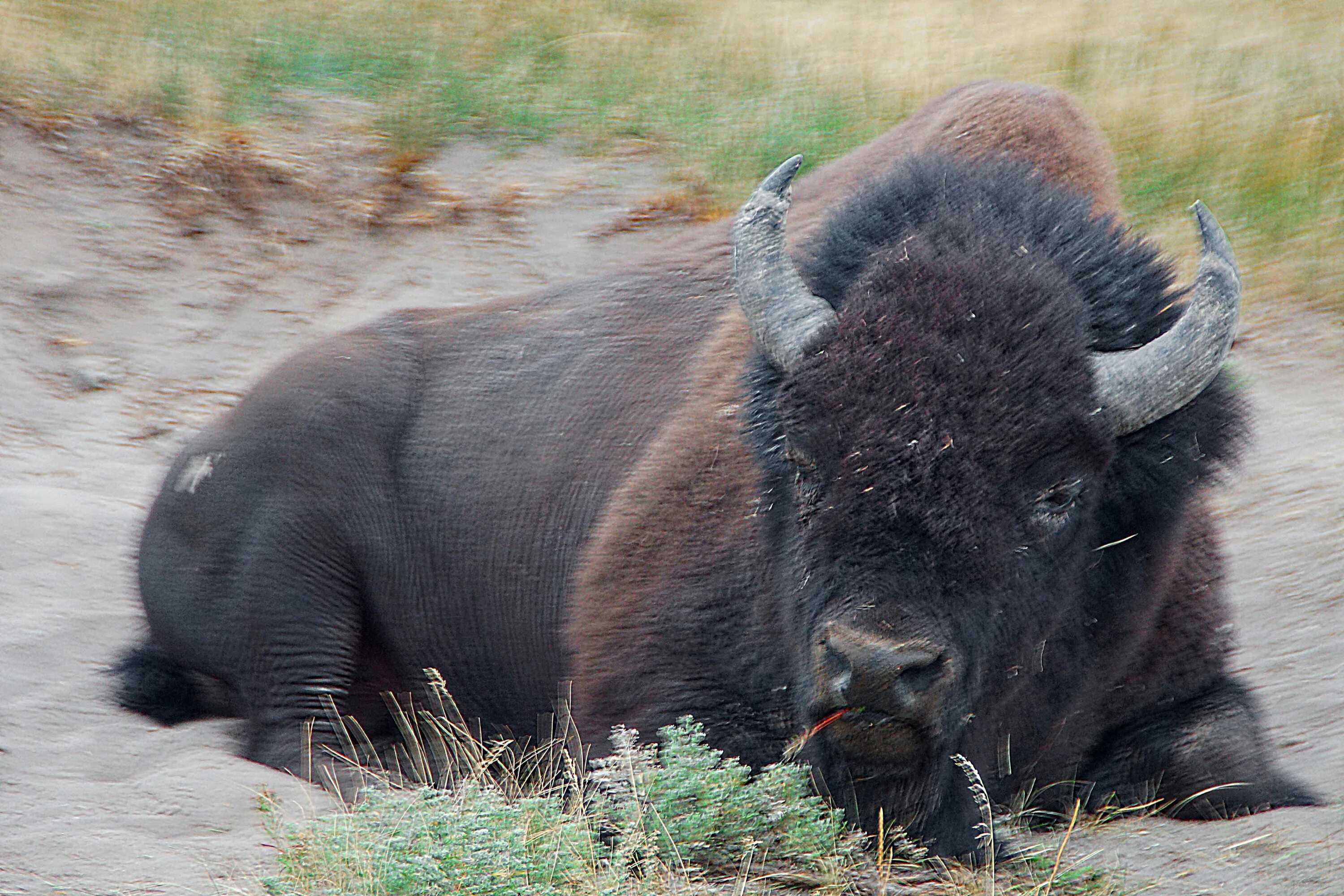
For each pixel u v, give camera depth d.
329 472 21.48
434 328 23.30
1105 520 14.89
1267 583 23.67
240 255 41.56
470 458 21.36
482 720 21.66
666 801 14.31
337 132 48.44
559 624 20.19
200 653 21.47
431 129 49.09
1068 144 19.08
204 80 49.53
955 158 16.70
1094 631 15.55
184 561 21.55
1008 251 14.21
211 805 16.11
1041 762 16.77
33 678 21.08
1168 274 15.19
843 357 13.41
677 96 52.12
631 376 20.39
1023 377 13.18
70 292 38.50
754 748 15.90
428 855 12.85
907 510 12.73
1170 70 50.81
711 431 17.12
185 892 13.45
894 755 13.54
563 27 57.31
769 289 14.86
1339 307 36.88
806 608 13.55
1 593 23.84
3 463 30.34
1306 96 48.03
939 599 12.73
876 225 15.38
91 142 45.00
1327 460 28.38
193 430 33.38
